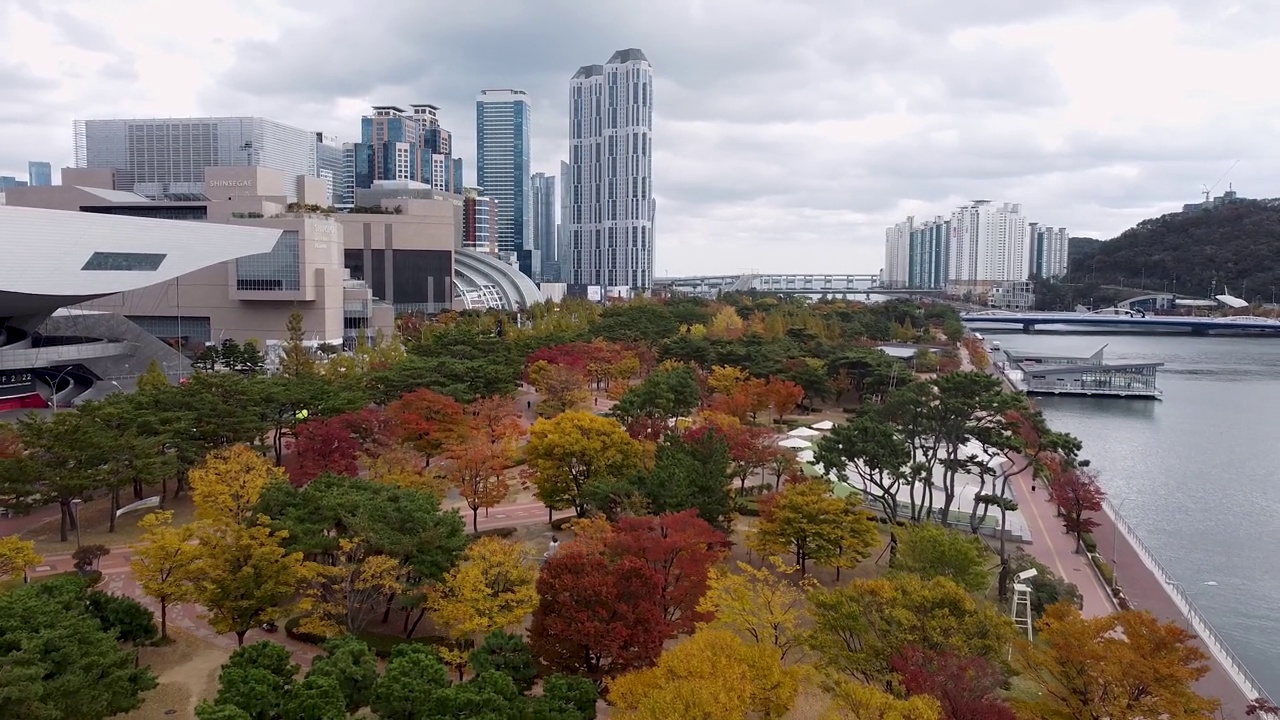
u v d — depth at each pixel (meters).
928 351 185.88
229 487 61.44
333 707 35.50
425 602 49.56
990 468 76.69
